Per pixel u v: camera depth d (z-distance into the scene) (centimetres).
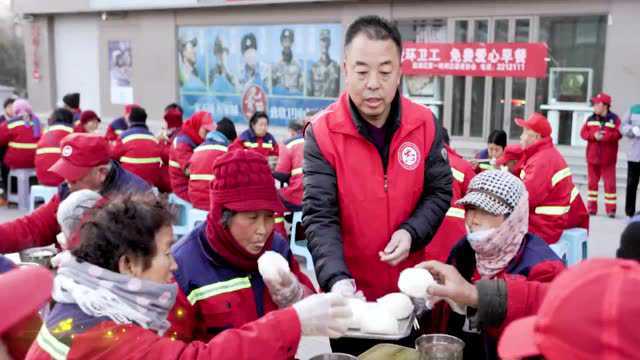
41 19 1736
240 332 157
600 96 855
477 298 194
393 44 218
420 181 238
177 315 195
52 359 145
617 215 877
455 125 1205
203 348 153
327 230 230
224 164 196
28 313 120
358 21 224
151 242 155
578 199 517
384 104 222
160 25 1516
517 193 221
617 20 1025
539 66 850
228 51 1438
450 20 1172
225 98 1462
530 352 121
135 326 151
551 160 487
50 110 1761
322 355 180
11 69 2483
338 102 241
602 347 102
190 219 630
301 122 828
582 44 1075
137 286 151
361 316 186
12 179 961
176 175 666
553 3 1074
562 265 218
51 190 759
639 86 1023
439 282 207
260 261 197
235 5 1385
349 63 223
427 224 234
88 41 1680
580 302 106
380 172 233
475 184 228
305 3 1313
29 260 264
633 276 107
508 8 1114
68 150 318
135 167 711
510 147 593
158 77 1540
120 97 1627
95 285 150
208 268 202
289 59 1358
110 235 153
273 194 200
